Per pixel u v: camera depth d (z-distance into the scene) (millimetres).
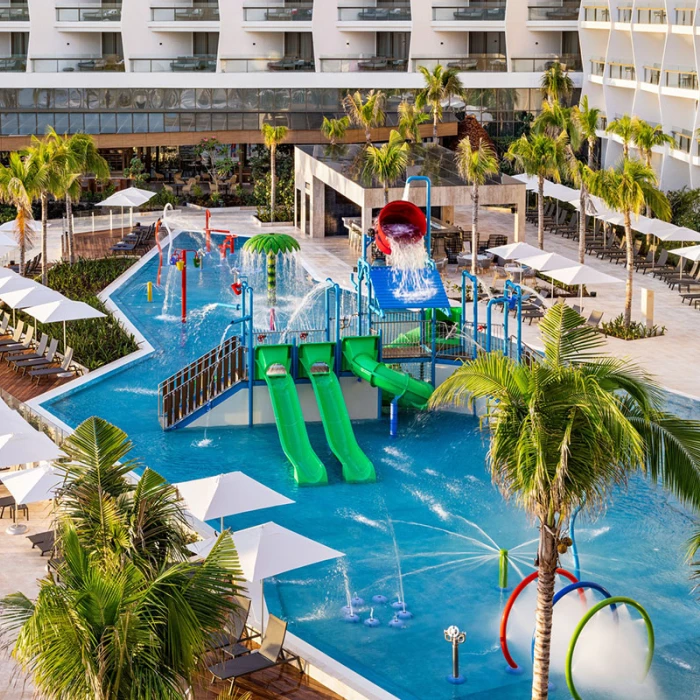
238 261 46594
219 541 11789
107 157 61906
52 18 63250
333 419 25438
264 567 15320
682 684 15758
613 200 33312
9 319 34688
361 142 59844
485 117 63812
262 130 57875
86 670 10500
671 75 51250
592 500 13695
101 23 63281
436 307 27875
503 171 60906
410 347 28406
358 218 49250
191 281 42812
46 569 18328
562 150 41750
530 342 32688
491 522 21469
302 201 51469
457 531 21016
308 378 27219
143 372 31016
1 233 39281
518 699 15367
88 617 10688
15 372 30531
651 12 53531
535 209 55469
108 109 58500
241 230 52281
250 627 16359
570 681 14656
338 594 18406
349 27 63906
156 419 27266
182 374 26703
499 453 13711
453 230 43875
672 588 18641
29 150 39812
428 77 55500
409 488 23266
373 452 25516
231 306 36094
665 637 17047
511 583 18766
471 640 16922
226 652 15211
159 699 10492
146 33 64062
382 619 17578
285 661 15562
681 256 38750
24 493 17969
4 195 38656
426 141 62344
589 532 20906
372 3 66250
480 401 28016
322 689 15102
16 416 20719
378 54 66500
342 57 62562
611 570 19297
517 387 13703
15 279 32188
